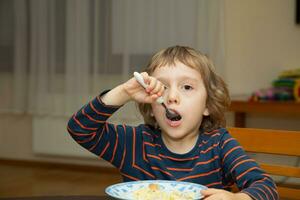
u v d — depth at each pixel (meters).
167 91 1.02
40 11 3.89
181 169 1.06
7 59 4.09
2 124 4.31
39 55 3.93
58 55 3.88
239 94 3.44
